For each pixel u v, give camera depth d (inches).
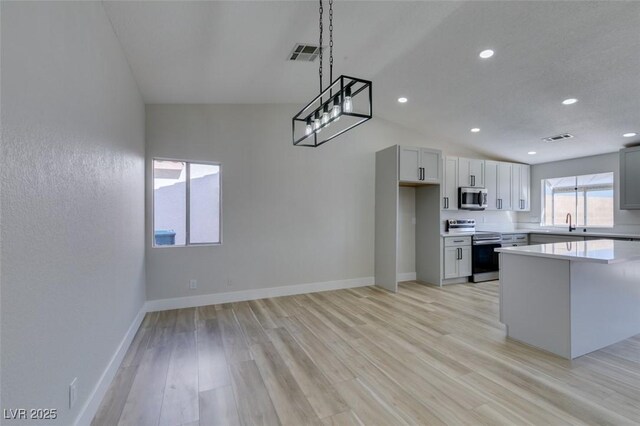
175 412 73.2
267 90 152.6
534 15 100.6
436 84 153.1
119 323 96.9
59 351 56.1
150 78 124.3
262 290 171.9
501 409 73.8
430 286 199.2
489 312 146.6
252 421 70.2
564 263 99.8
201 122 159.3
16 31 43.8
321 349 106.9
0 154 40.2
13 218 43.0
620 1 90.9
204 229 163.3
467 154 237.6
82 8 68.1
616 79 128.4
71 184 61.9
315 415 72.1
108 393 81.0
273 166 175.2
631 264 118.2
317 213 186.5
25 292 45.8
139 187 132.3
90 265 72.0
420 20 104.0
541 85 140.3
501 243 221.3
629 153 193.6
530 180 256.7
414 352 104.4
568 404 75.5
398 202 204.8
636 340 115.3
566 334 99.5
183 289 155.0
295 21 97.7
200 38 100.6
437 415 71.7
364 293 181.6
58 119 56.6
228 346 109.3
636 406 74.7
